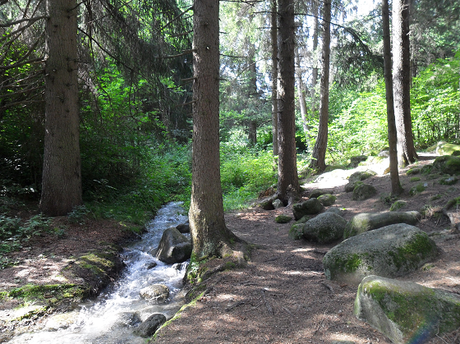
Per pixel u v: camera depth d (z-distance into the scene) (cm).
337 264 411
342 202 779
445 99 955
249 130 2120
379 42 1583
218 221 549
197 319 352
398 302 280
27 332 380
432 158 830
